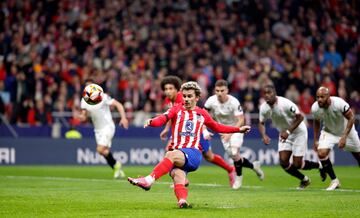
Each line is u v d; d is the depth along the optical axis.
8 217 18.36
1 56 56.09
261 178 31.08
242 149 47.50
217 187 29.44
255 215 18.41
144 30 59.00
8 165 46.38
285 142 29.89
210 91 54.19
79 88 51.16
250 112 50.72
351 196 24.53
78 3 60.84
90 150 46.94
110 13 60.53
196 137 20.12
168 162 19.53
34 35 57.91
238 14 62.16
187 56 55.91
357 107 52.88
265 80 53.31
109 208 20.30
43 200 22.73
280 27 61.50
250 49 58.84
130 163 47.22
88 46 56.56
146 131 48.81
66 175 37.12
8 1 59.81
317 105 28.88
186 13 61.16
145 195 24.77
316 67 56.75
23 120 48.97
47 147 46.91
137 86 51.78
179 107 20.36
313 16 62.72
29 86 51.84
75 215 18.62
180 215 18.23
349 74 56.38
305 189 28.73
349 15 63.81
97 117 34.72
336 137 29.20
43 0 60.41
